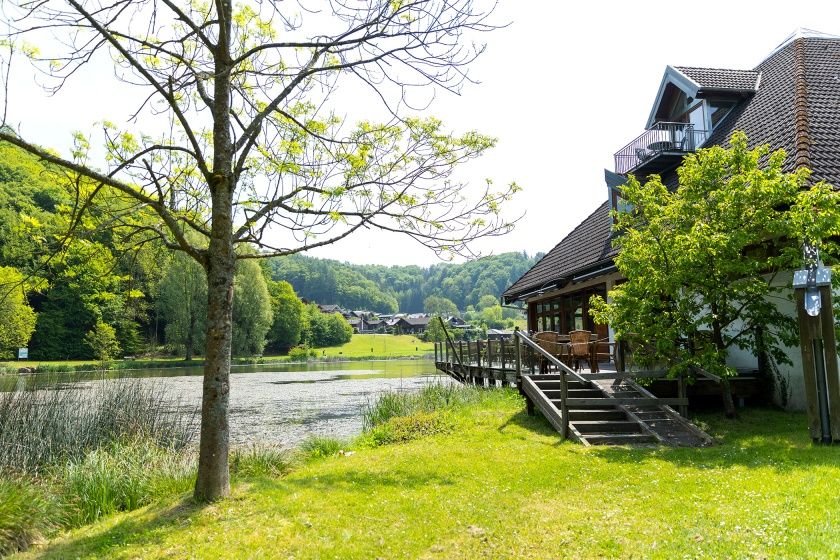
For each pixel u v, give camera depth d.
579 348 12.78
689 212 9.44
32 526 6.06
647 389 10.84
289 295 91.44
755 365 11.60
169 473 8.21
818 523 4.54
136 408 11.55
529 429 10.48
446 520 5.37
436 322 103.88
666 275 9.45
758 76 16.44
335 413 19.12
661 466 7.17
